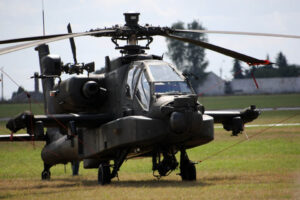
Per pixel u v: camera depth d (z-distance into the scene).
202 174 38.09
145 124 30.70
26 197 28.81
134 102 32.62
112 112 34.97
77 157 39.22
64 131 37.94
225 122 37.56
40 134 33.00
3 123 129.00
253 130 93.69
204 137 31.39
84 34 30.05
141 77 32.75
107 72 36.22
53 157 42.03
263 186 29.09
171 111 30.03
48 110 41.44
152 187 29.83
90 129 35.84
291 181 31.14
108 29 33.19
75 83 35.41
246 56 29.47
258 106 192.50
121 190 29.02
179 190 28.03
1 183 38.50
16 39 29.69
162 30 33.31
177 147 33.75
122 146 32.34
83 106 35.66
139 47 34.84
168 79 32.28
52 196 28.52
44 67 36.72
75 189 31.45
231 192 27.03
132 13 33.38
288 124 107.38
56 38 27.48
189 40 29.97
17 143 79.25
